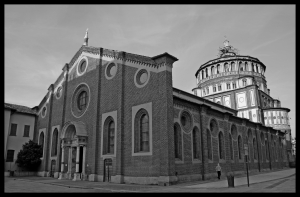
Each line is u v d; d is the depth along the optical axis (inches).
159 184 805.2
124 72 1029.2
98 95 1107.9
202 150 1030.4
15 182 988.6
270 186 690.2
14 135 1400.1
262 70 2417.6
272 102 2453.2
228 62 2343.8
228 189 658.8
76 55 1320.1
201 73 2504.9
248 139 1569.9
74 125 1131.3
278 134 2044.8
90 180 1029.2
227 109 1852.9
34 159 1343.5
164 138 824.3
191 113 1025.5
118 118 989.8
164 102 851.4
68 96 1314.0
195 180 949.8
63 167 1170.6
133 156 911.0
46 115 1444.4
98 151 1050.7
